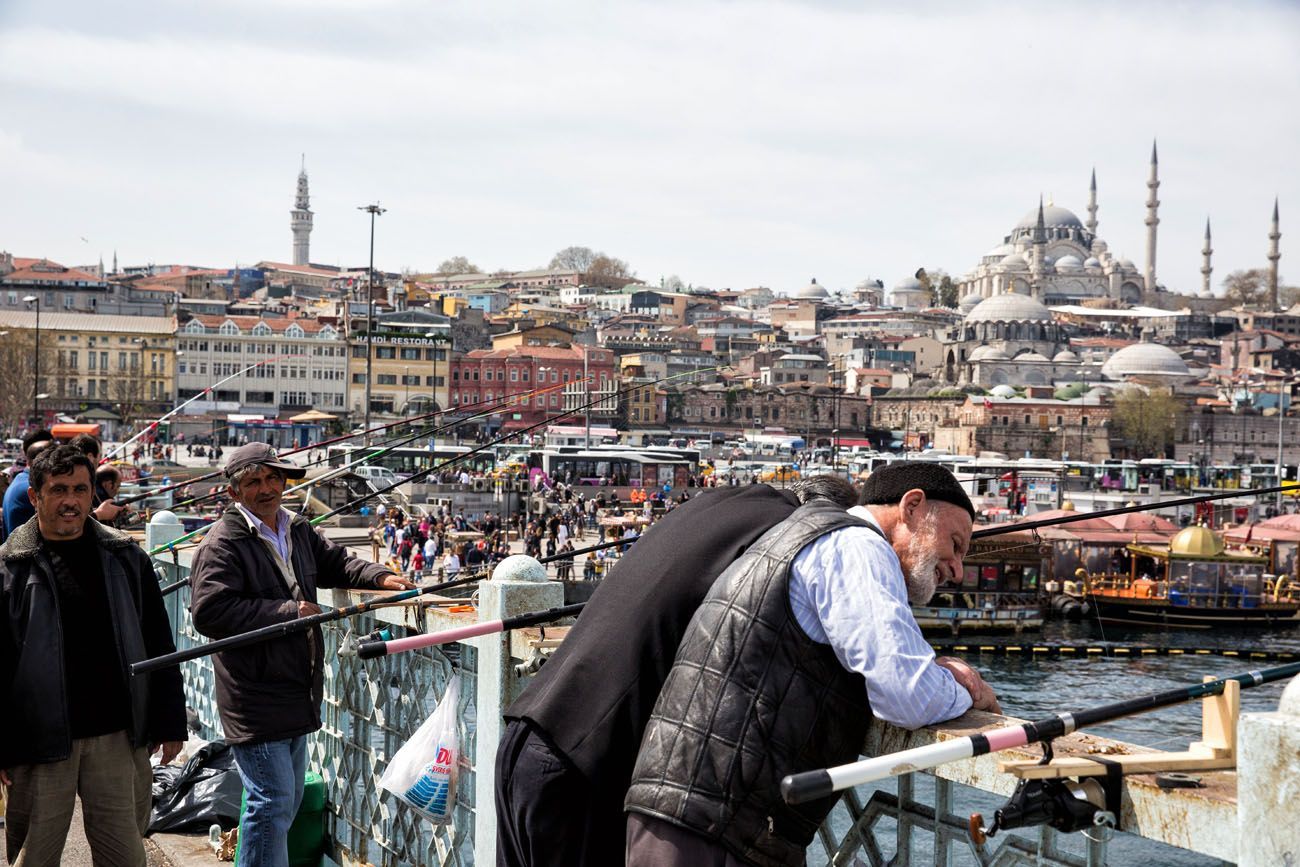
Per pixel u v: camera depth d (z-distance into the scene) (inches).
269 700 243.0
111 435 5447.8
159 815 303.0
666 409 7293.3
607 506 3189.0
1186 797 115.2
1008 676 1924.2
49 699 227.0
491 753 211.0
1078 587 2650.1
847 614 131.6
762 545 138.9
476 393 6166.3
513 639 209.0
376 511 2546.8
